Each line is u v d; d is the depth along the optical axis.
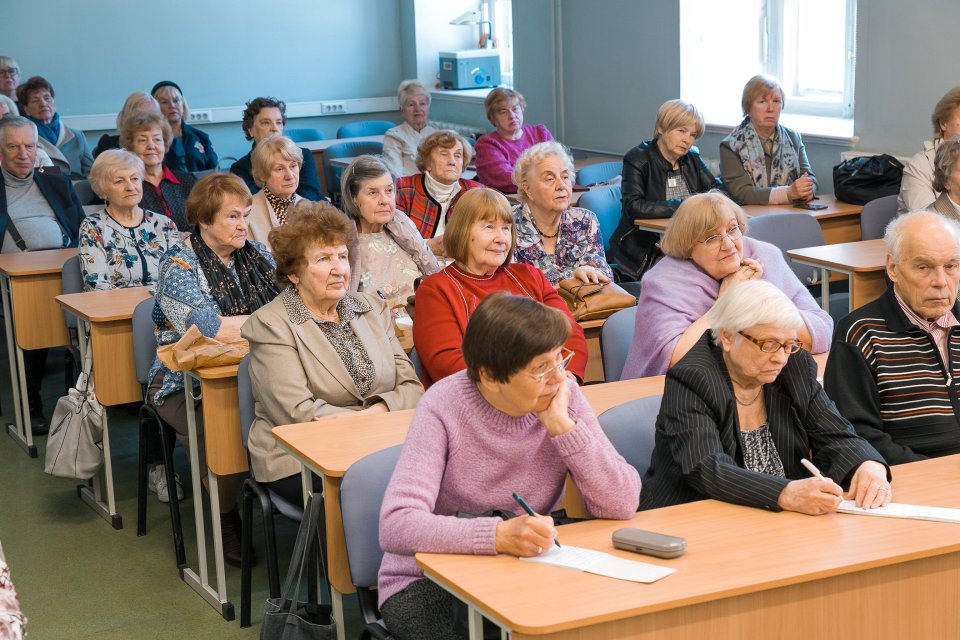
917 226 2.62
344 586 2.39
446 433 2.05
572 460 2.01
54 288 4.50
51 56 9.04
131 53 9.30
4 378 5.62
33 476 4.41
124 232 4.40
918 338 2.66
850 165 5.26
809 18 6.61
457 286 3.13
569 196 3.80
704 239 3.05
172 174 5.37
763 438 2.33
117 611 3.27
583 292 3.65
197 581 3.39
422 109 7.20
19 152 5.22
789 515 2.02
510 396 1.99
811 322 3.16
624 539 1.86
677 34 6.77
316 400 2.92
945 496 2.11
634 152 5.29
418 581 2.09
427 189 4.89
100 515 4.01
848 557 1.80
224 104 9.73
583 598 1.66
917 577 1.85
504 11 9.82
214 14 9.55
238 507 3.57
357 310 3.09
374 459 2.26
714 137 6.64
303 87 10.00
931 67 5.28
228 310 3.39
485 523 1.86
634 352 3.12
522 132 6.55
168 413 3.41
